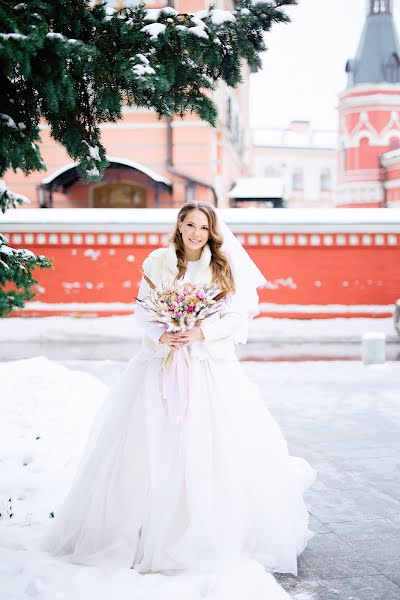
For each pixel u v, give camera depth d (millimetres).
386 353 14625
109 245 19656
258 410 3334
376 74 51906
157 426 3176
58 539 3293
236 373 3367
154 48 3941
